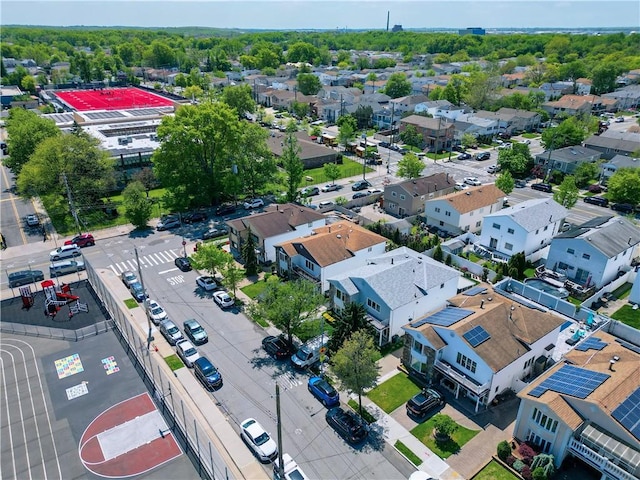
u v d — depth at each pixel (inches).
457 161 4370.1
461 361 1561.3
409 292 1852.9
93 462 1366.9
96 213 3171.8
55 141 3080.7
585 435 1223.5
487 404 1531.7
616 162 3580.2
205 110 3080.7
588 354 1508.4
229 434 1443.2
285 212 2605.8
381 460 1347.2
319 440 1416.1
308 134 5059.1
